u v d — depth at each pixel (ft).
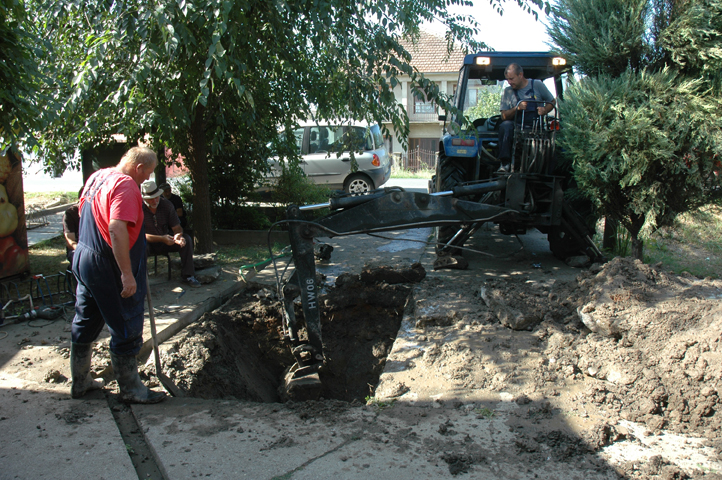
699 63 16.39
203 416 10.28
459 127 16.97
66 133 18.15
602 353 11.83
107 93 16.53
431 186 27.61
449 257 20.54
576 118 17.19
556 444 9.07
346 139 22.36
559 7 18.98
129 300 10.36
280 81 22.61
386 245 25.13
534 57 21.90
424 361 12.66
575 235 20.38
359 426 9.81
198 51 16.28
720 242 24.12
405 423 9.91
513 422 9.86
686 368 10.48
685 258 22.17
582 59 18.49
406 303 16.99
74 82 14.42
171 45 13.60
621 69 18.07
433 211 13.32
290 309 13.19
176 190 30.25
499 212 13.51
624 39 17.34
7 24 12.53
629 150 16.46
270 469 8.39
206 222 23.45
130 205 9.75
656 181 16.84
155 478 8.36
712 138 15.47
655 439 9.29
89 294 10.30
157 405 10.78
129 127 16.80
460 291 17.28
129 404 10.78
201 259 19.84
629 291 13.17
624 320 12.17
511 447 9.02
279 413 10.38
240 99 20.51
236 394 13.48
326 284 19.02
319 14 15.16
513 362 12.25
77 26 16.71
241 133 24.61
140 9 13.76
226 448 9.03
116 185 9.75
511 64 20.43
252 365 15.85
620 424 9.80
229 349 15.05
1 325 14.71
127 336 10.42
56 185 53.01
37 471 8.31
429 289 17.57
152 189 17.70
